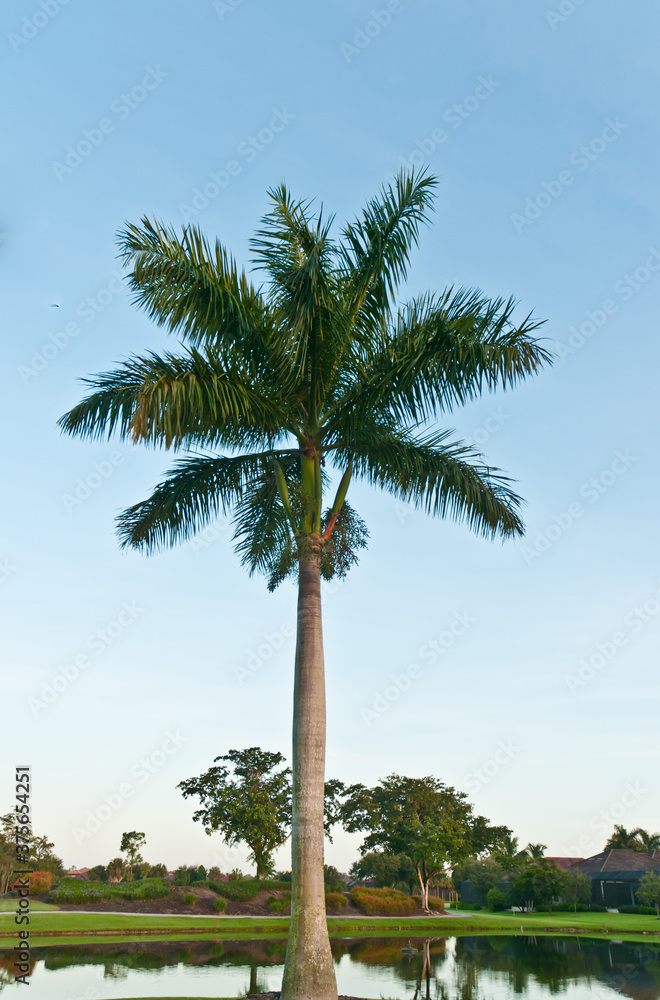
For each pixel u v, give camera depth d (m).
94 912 31.00
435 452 11.98
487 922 38.31
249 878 44.56
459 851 44.47
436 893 84.75
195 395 9.98
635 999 13.89
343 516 12.10
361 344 11.62
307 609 10.88
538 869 58.50
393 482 12.11
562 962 20.92
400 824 45.91
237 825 39.62
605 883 62.25
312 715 10.32
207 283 10.50
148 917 30.00
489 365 10.78
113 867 47.56
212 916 32.88
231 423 11.15
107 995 12.68
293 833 9.88
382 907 40.31
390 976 17.36
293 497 11.48
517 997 14.10
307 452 11.70
